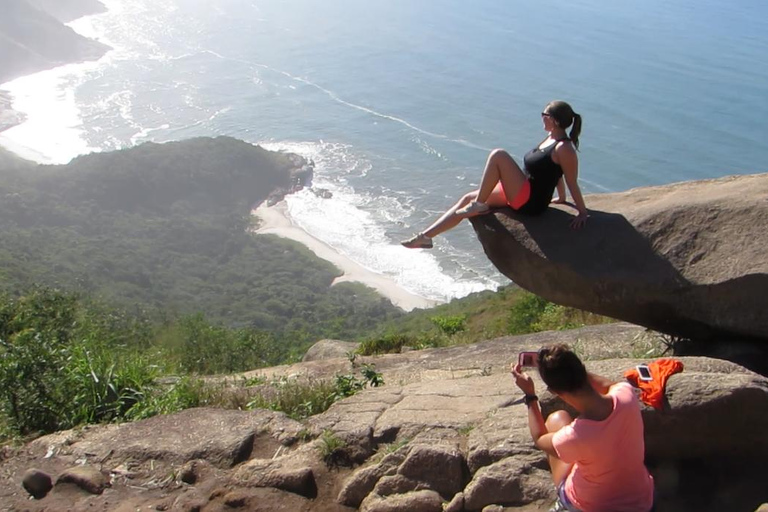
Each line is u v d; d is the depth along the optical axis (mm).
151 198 100438
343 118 149625
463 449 4941
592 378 3943
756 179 6867
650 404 4504
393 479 4871
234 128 143500
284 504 5004
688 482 4613
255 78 174875
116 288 72312
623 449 3580
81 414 6520
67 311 10117
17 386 6516
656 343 7098
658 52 198500
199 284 80250
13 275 57969
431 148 133500
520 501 4531
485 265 90188
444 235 97250
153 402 6664
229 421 5902
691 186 7031
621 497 3605
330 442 5316
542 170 6469
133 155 105062
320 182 115875
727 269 5875
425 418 5352
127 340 14008
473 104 158000
